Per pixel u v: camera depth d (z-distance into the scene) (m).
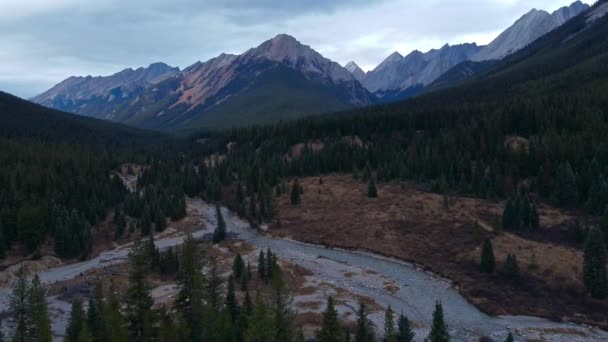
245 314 54.00
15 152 159.88
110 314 47.66
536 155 130.75
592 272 76.12
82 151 197.38
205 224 135.00
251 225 131.75
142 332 50.66
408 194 135.62
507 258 83.94
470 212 116.00
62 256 104.38
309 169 175.25
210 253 104.56
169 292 78.12
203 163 197.62
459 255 95.75
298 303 75.75
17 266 95.44
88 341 44.81
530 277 82.69
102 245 115.31
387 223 116.56
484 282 83.44
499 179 125.38
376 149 170.38
